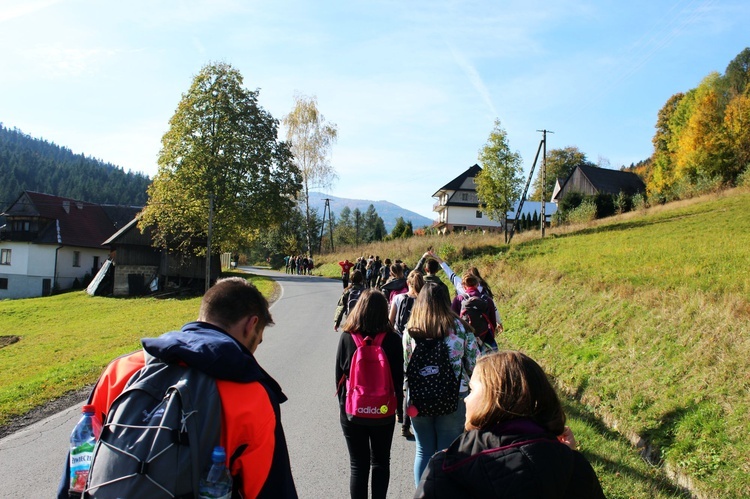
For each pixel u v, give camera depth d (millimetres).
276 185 38188
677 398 7430
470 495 1871
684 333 9141
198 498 1728
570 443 2352
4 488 4770
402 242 43281
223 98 36438
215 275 39375
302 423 6707
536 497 1780
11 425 6750
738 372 7430
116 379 2039
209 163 35594
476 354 4168
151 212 36594
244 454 1860
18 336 21703
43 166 147625
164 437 1728
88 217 56469
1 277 51750
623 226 26281
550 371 10086
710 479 5781
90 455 1956
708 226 20672
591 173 65438
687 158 46906
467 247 28812
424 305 4121
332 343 12633
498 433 1951
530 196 102938
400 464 5504
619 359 9273
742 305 9453
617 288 12461
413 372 4031
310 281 36062
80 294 41594
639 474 5426
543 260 19391
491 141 31328
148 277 40094
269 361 10492
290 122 53406
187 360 1864
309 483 4934
